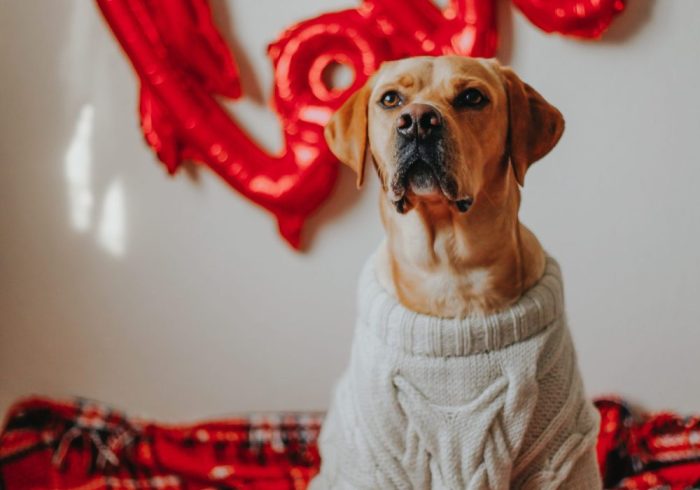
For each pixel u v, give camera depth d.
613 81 2.09
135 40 2.07
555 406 1.36
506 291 1.37
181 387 2.38
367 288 1.47
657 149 2.12
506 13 2.08
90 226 2.29
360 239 2.23
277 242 2.26
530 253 1.43
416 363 1.35
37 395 2.38
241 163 2.12
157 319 2.34
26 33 2.20
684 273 2.19
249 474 2.14
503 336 1.34
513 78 1.40
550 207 2.17
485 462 1.35
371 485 1.39
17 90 2.23
